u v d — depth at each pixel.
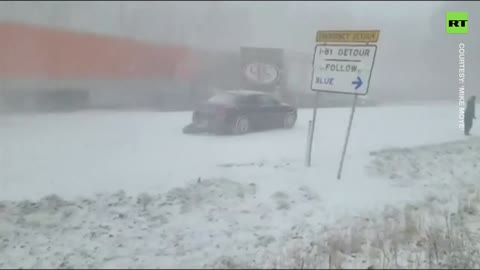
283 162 8.80
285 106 14.25
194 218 5.59
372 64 7.31
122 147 10.36
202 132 12.96
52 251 4.60
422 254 4.45
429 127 12.51
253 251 4.57
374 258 4.31
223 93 13.70
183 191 6.66
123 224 5.38
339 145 10.72
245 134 12.88
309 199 6.39
